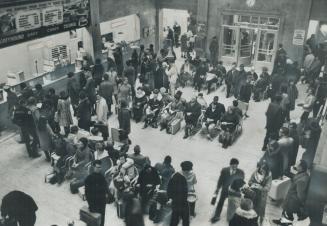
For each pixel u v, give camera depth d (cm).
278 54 1570
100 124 1110
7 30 1177
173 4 1986
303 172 789
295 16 1700
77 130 1039
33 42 1426
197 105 1224
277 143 879
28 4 1227
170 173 857
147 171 819
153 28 2062
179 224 844
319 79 1285
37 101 1226
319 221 802
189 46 2030
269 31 1784
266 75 1502
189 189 846
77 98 1320
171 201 853
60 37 1536
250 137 1246
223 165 1080
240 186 772
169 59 1562
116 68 1595
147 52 1627
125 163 869
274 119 1078
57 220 859
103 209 792
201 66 1570
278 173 891
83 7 1488
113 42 1817
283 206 823
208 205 912
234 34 1888
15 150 1166
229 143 1178
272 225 829
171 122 1256
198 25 1930
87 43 1611
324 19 1669
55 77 1441
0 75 1355
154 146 1184
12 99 1155
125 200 723
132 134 1261
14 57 1385
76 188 953
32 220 739
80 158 949
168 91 1526
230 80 1505
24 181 1005
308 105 1184
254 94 1516
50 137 1044
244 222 644
